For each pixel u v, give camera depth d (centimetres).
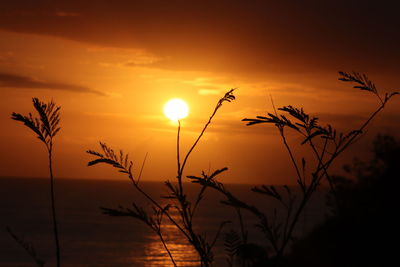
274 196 232
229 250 233
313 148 238
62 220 18450
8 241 12606
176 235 10175
